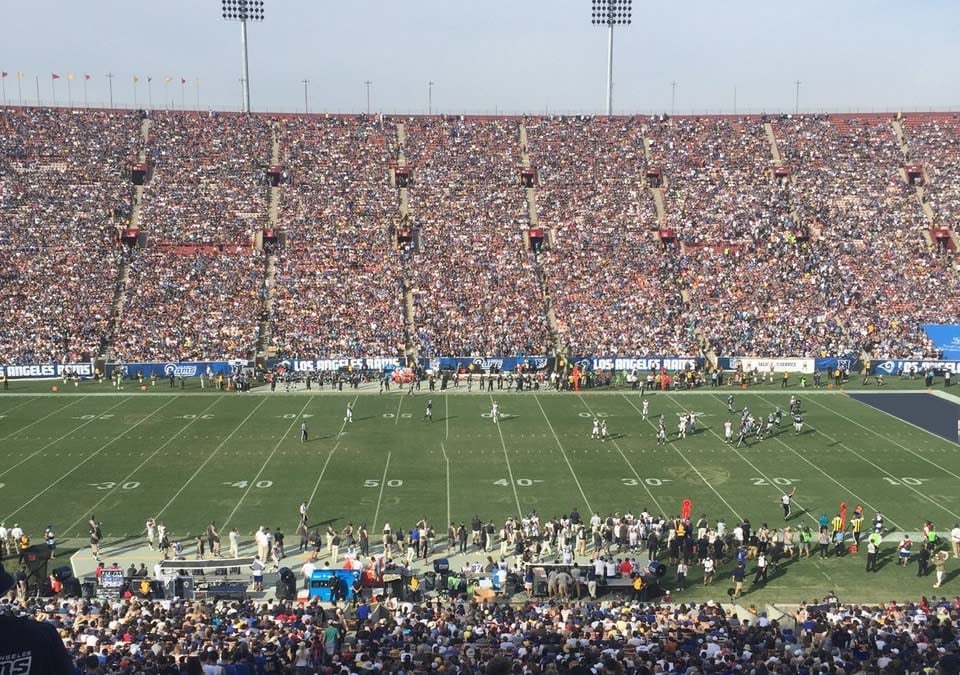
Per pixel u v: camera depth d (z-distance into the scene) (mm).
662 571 29594
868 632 19641
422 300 69125
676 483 39656
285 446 45375
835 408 53906
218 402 55250
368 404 55031
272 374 58625
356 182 83125
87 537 33219
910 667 16062
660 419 47062
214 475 40562
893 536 33812
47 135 84062
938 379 62500
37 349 62094
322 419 51062
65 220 74438
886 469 41625
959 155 86250
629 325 66938
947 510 36344
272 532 33938
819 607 24656
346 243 74875
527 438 47094
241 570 29281
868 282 71125
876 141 89188
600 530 33125
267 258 72938
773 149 88812
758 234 76938
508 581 29438
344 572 27859
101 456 43344
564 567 28938
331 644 19016
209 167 83188
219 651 16594
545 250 75188
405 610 23891
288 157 85938
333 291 69438
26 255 70312
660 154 88500
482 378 59375
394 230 76812
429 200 81188
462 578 28719
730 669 15547
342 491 38469
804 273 72375
